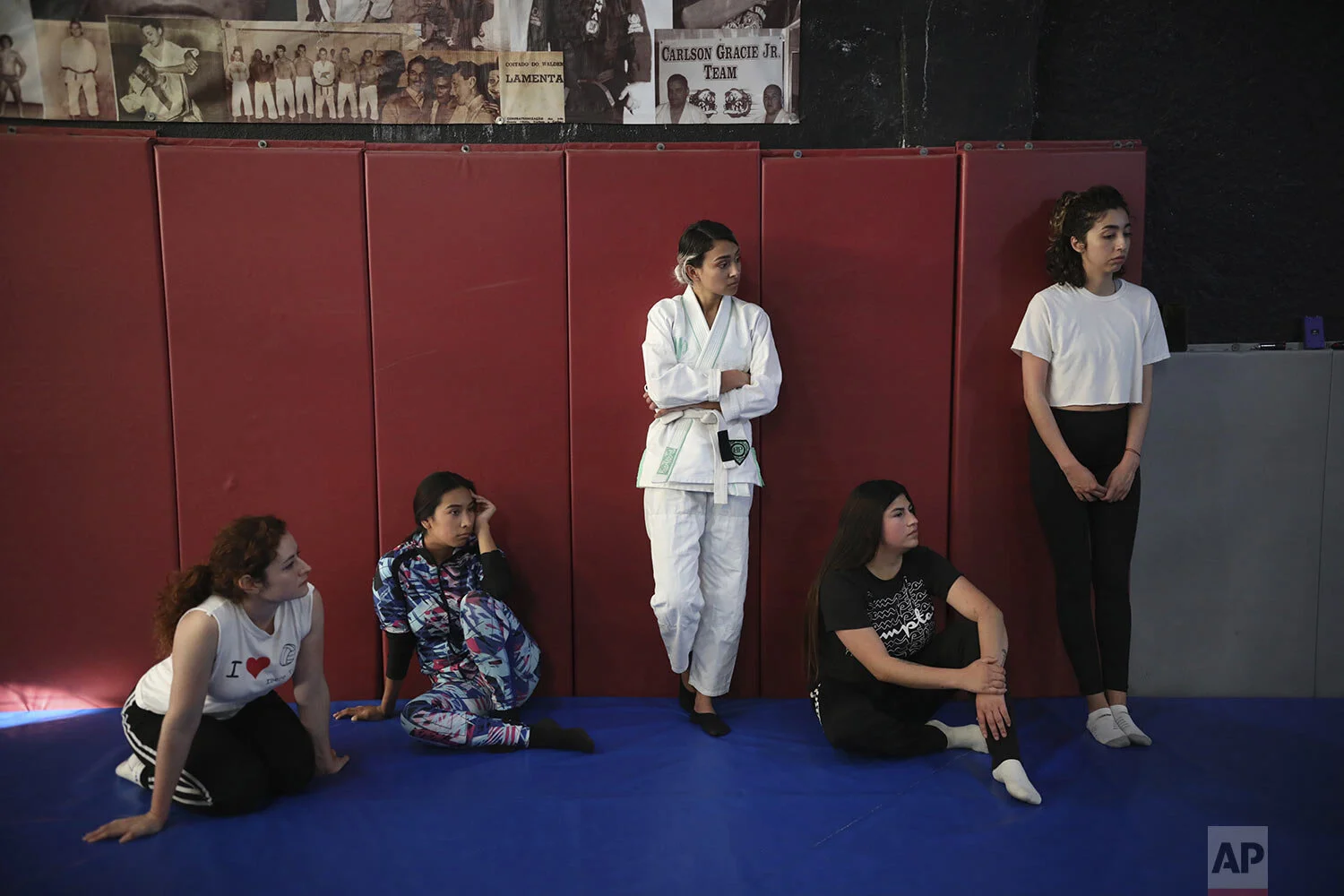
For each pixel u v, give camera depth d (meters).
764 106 3.37
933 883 2.12
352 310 3.14
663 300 3.04
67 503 3.14
